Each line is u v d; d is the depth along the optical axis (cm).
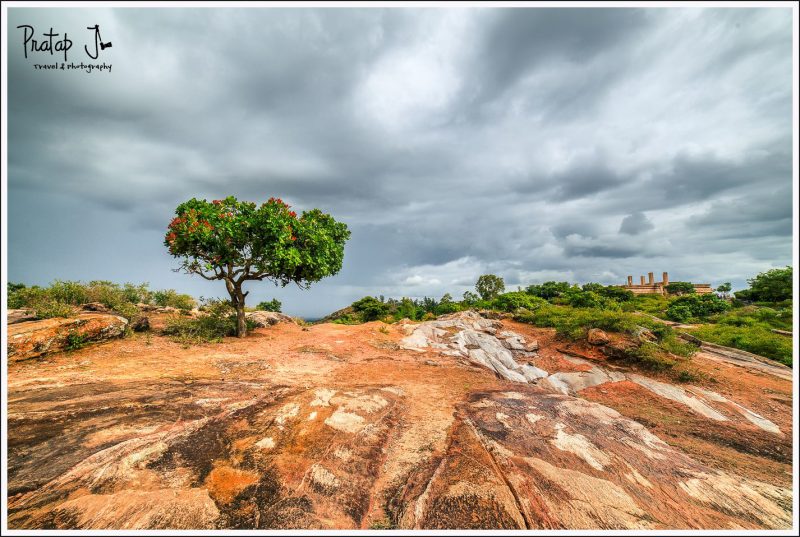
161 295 1526
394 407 568
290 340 1198
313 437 429
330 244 1241
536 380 1059
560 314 1903
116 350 800
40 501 279
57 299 1073
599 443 456
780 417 759
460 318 1861
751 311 2691
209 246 1048
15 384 541
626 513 318
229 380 657
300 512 297
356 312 2809
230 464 358
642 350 1058
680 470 412
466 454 409
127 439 382
